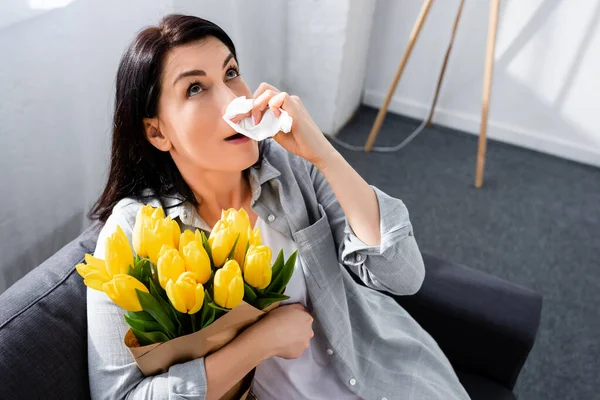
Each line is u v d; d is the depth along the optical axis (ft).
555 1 6.15
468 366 3.55
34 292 2.45
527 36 6.53
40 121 3.56
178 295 1.73
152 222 1.87
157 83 2.27
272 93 2.25
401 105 7.80
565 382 4.76
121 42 4.00
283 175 2.80
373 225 2.57
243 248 1.97
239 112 2.16
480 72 7.02
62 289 2.50
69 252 2.71
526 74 6.81
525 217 6.38
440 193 6.65
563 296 5.51
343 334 2.87
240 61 5.84
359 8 6.43
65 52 3.53
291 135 2.50
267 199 2.75
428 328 3.56
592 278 5.71
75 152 3.97
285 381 2.88
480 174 6.64
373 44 7.43
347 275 3.15
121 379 2.27
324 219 2.79
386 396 2.99
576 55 6.40
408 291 2.76
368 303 3.36
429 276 3.55
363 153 7.20
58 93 3.62
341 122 7.54
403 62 6.31
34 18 3.23
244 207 2.82
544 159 7.21
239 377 2.26
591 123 6.84
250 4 5.68
